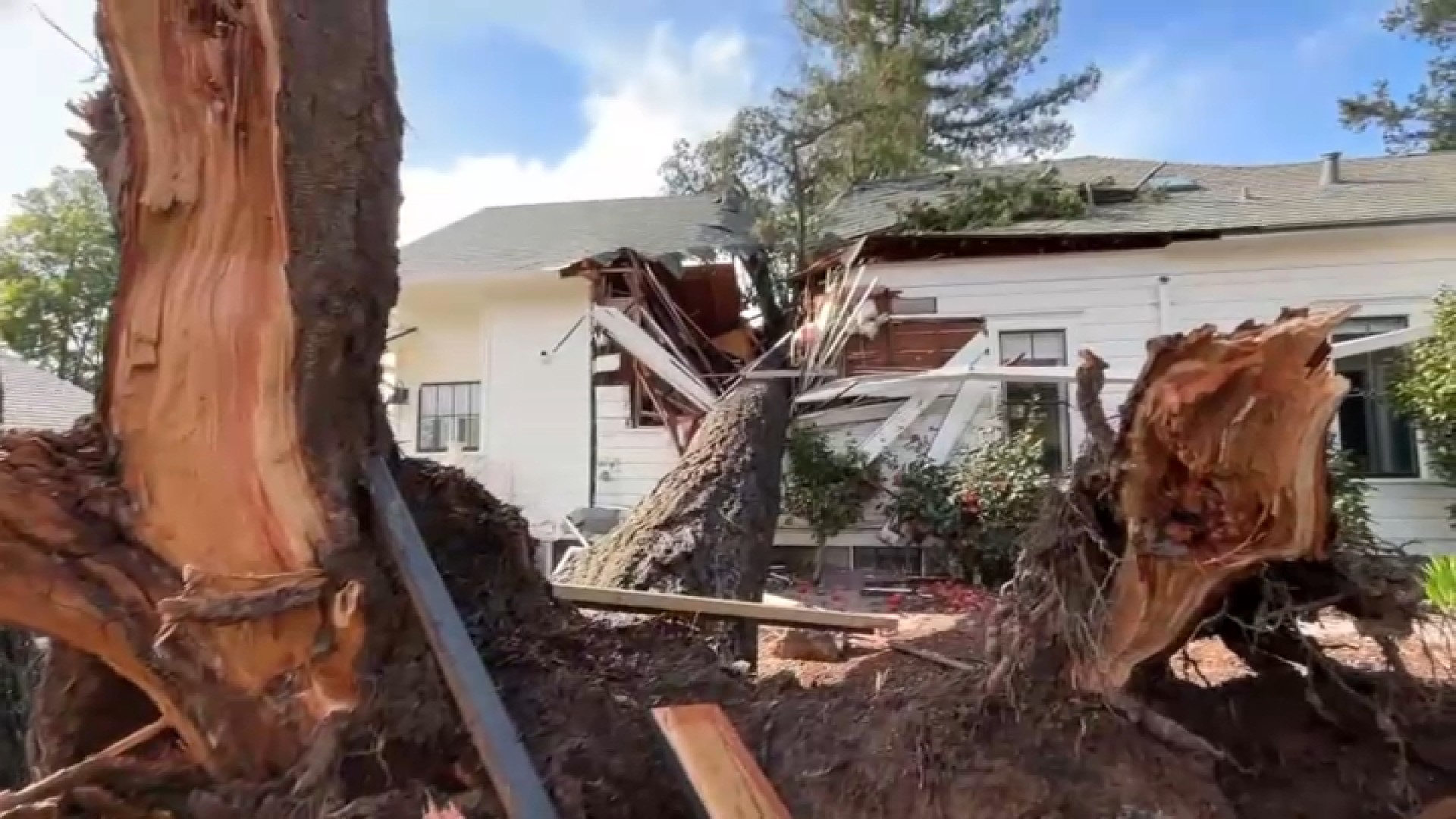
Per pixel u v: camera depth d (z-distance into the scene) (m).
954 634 2.60
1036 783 1.66
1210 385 1.46
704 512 4.80
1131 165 12.28
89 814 1.90
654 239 11.77
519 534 2.59
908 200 11.45
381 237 2.03
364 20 2.01
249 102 1.95
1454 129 21.94
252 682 1.90
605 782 1.89
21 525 1.92
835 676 2.97
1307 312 1.38
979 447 9.07
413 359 11.38
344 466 1.95
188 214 2.05
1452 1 20.72
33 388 13.80
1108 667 1.73
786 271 13.20
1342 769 1.81
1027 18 17.08
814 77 15.25
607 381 10.61
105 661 2.08
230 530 1.98
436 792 1.80
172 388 2.01
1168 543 1.57
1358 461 8.50
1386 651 1.87
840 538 9.36
